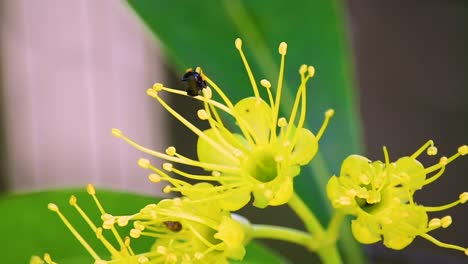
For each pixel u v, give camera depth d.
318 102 0.30
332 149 0.30
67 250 0.29
